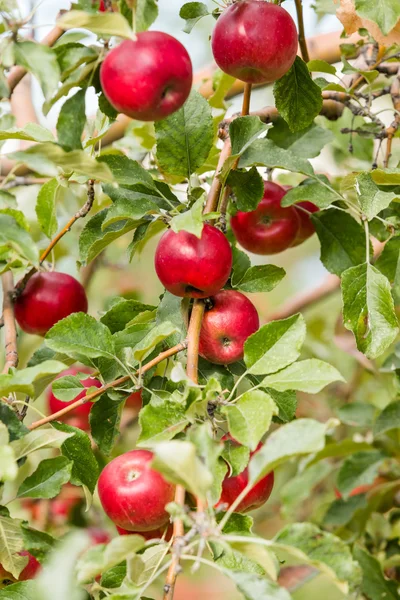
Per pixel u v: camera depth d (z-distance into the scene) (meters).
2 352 2.15
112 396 1.61
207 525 1.42
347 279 1.62
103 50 1.53
